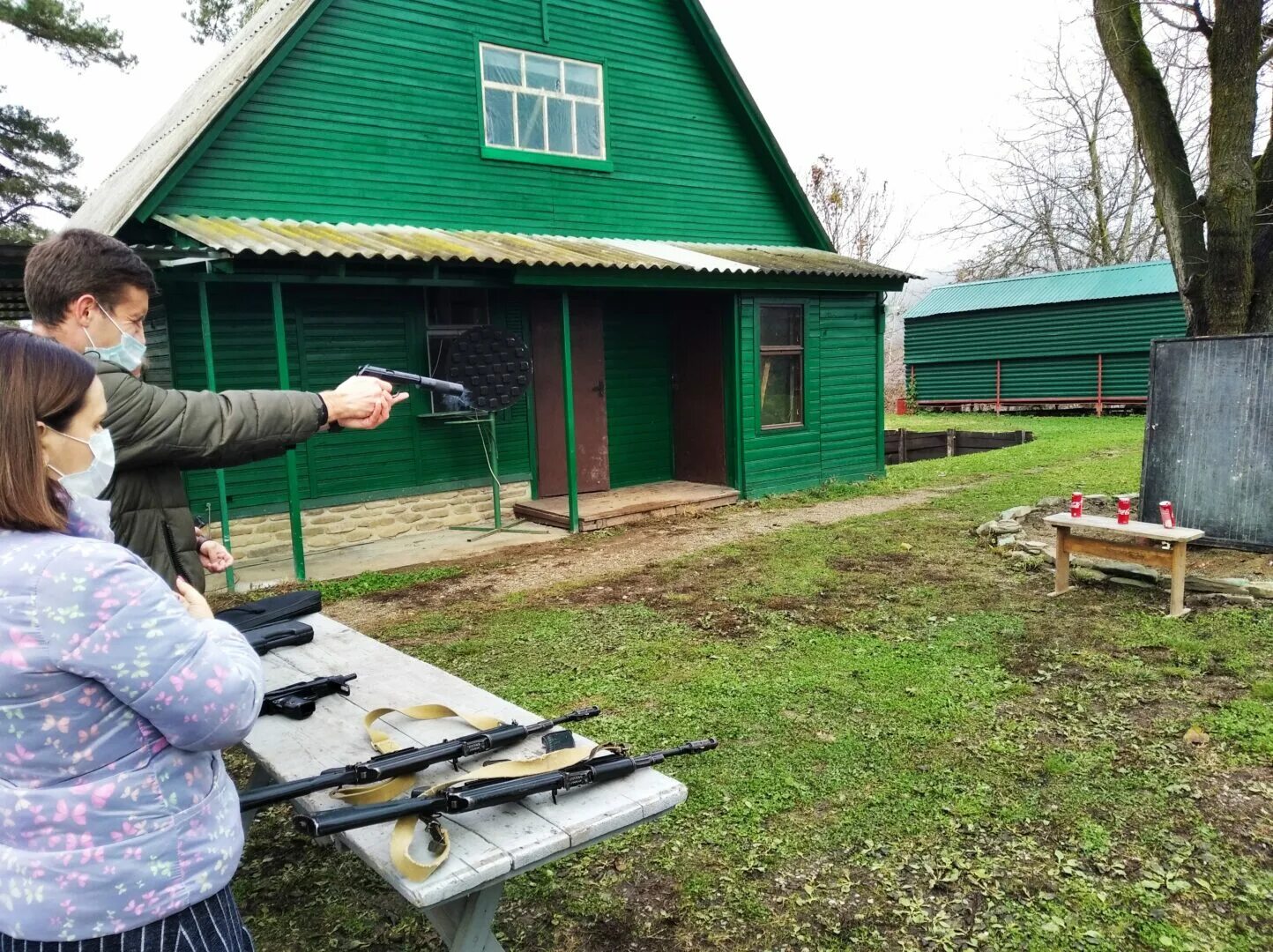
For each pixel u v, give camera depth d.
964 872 2.88
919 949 2.54
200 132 7.32
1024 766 3.57
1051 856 2.96
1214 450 6.59
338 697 2.60
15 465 1.30
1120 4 7.90
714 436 10.95
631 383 11.16
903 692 4.37
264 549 8.34
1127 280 21.73
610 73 10.27
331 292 8.49
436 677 2.76
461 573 7.52
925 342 25.92
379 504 9.04
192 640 1.36
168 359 7.71
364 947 2.66
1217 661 4.62
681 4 10.63
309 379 8.40
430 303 9.24
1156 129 7.92
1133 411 22.06
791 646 5.14
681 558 7.66
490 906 1.93
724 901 2.79
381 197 8.68
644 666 4.89
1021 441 17.66
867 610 5.81
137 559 1.39
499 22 9.34
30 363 1.33
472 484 9.70
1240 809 3.20
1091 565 6.33
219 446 2.31
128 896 1.31
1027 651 4.90
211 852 1.41
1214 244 7.34
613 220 10.47
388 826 1.90
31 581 1.26
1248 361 6.36
